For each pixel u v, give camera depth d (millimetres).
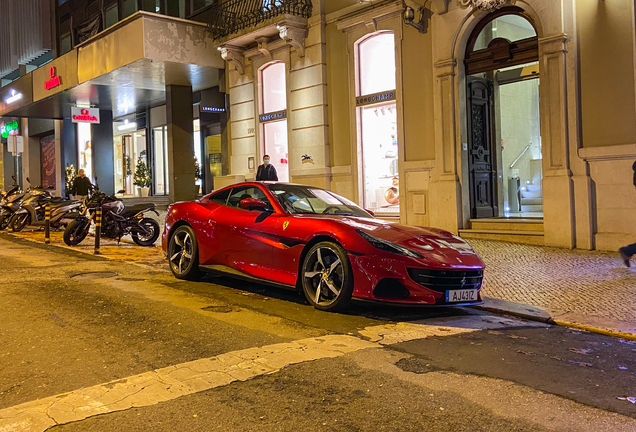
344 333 5035
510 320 5762
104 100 24406
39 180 35312
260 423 3143
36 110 26938
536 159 15125
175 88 20844
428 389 3670
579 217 10438
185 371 3965
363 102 14781
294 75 16359
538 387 3742
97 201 11602
